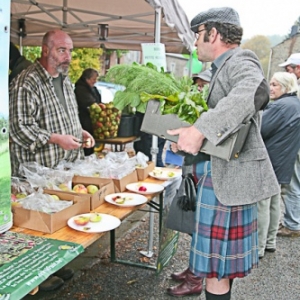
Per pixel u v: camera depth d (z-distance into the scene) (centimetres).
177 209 182
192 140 141
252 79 140
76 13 424
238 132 140
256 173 158
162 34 406
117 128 487
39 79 248
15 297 103
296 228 384
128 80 156
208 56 165
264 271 303
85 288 260
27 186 184
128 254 315
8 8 127
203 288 266
